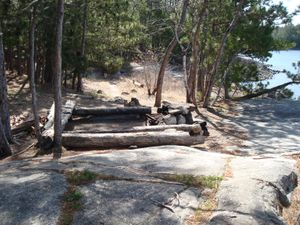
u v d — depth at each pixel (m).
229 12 21.88
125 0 26.22
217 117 17.95
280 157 10.10
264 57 23.59
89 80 33.94
